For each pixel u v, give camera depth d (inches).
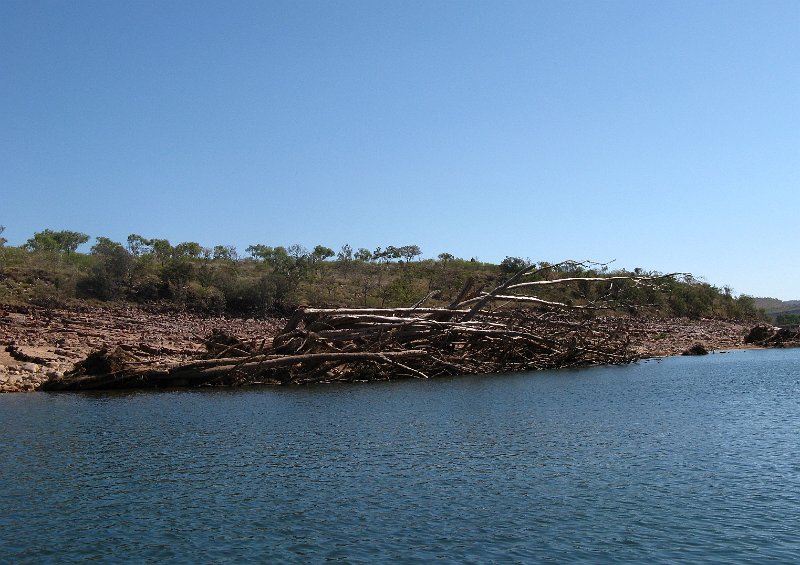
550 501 573.9
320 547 478.3
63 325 2108.8
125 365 1444.4
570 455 739.4
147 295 2797.7
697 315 3683.6
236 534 506.0
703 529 498.3
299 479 655.8
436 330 1683.1
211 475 673.6
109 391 1390.3
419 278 3730.3
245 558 460.8
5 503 588.7
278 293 3002.0
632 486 611.8
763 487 597.0
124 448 802.8
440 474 668.1
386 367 1624.0
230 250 4185.5
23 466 716.7
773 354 2319.1
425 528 513.0
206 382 1467.8
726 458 705.6
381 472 678.5
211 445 818.8
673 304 3617.1
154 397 1285.7
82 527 525.7
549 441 818.2
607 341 2038.6
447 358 1722.4
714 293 4010.8
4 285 2581.2
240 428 933.2
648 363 2018.9
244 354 1571.1
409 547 475.5
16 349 1667.1
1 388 1366.9
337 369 1632.6
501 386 1433.3
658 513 536.1
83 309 2476.6
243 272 3725.4
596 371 1770.4
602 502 567.5
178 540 495.8
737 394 1225.4
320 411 1087.6
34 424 971.9
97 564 455.2
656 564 438.6
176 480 656.4
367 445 810.8
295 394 1322.6
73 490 625.3
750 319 4015.8
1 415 1059.9
